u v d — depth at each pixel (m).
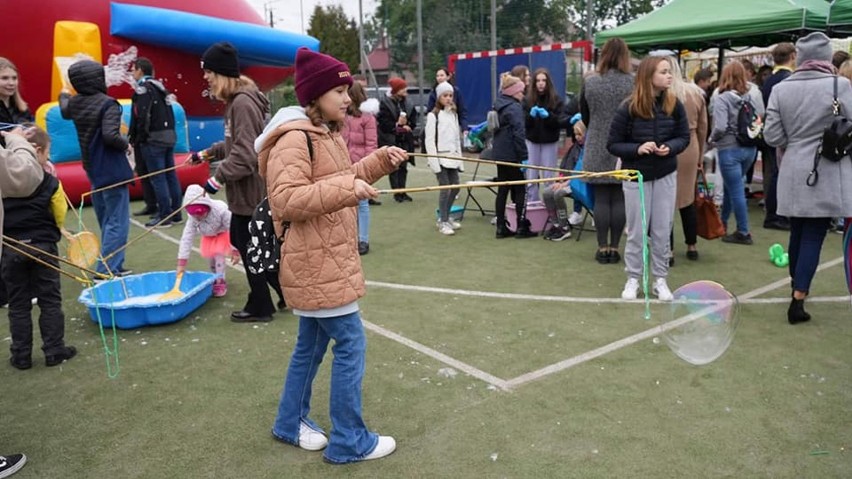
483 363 3.91
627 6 17.45
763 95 6.82
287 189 2.51
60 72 9.70
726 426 3.11
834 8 7.41
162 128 8.10
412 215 8.77
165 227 8.21
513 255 6.49
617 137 4.86
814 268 4.28
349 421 2.89
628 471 2.78
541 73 7.30
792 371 3.67
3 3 9.53
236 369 3.94
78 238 4.12
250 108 4.23
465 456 2.94
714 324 3.51
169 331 4.59
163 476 2.86
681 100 4.93
